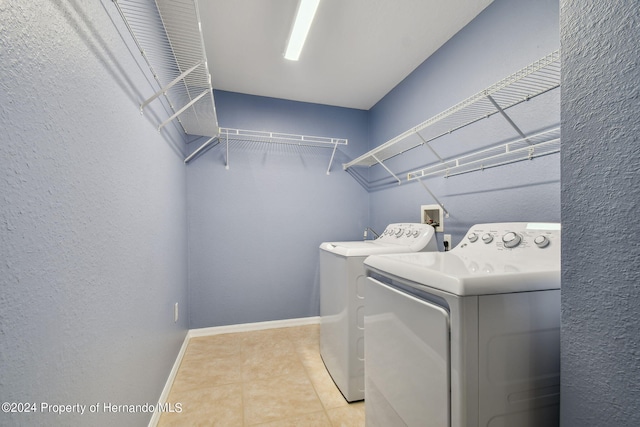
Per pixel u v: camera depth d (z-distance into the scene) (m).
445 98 1.89
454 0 1.53
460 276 0.73
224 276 2.61
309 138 2.84
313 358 2.12
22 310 0.51
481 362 0.72
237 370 1.93
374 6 1.58
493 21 1.52
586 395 0.55
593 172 0.54
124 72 1.02
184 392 1.68
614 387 0.50
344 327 1.65
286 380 1.82
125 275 1.02
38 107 0.56
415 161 2.23
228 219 2.62
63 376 0.63
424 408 0.83
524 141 1.32
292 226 2.81
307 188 2.86
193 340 2.43
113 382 0.90
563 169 0.59
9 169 0.48
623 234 0.49
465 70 1.72
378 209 2.86
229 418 1.45
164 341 1.59
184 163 2.38
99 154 0.82
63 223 0.64
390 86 2.53
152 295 1.36
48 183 0.59
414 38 1.86
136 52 1.14
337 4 1.56
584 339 0.55
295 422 1.43
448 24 1.72
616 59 0.50
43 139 0.57
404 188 2.38
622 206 0.49
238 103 2.65
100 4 0.83
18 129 0.50
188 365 2.00
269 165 2.75
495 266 0.89
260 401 1.60
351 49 1.98
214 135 2.49
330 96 2.74
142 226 1.21
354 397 1.60
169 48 1.48
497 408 0.73
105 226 0.86
